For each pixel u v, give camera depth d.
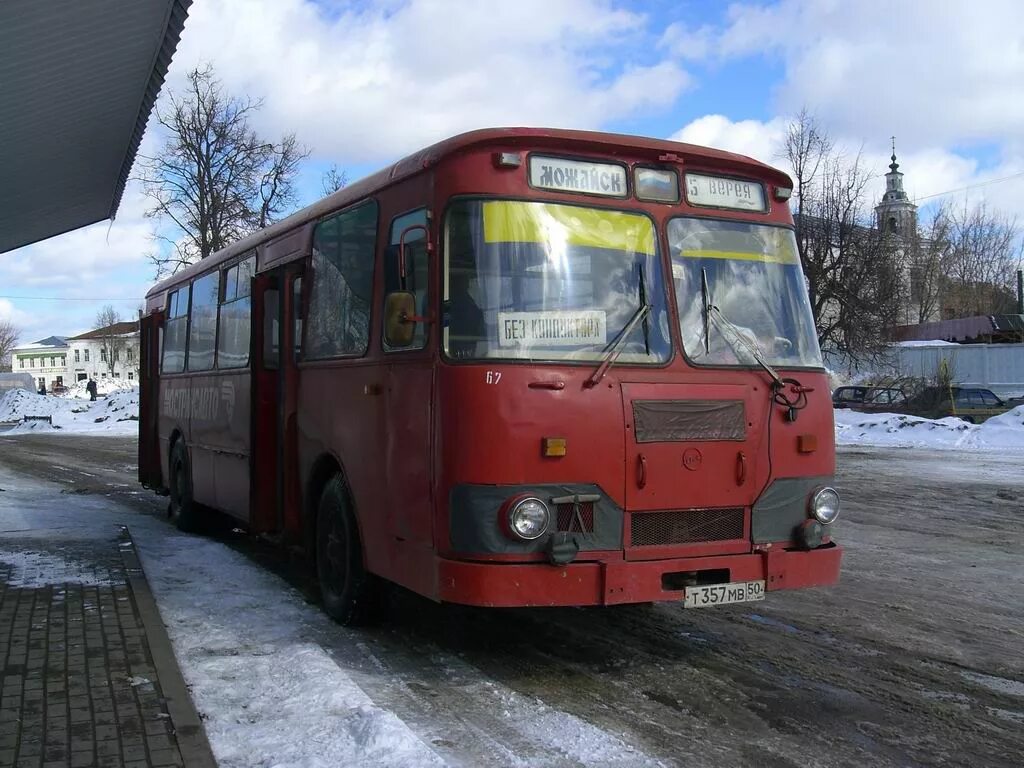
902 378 34.25
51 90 8.84
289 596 7.55
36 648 5.66
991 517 12.45
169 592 7.57
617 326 5.46
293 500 7.82
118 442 30.34
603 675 5.72
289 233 7.98
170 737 4.32
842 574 8.86
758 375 5.73
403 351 5.74
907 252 46.53
